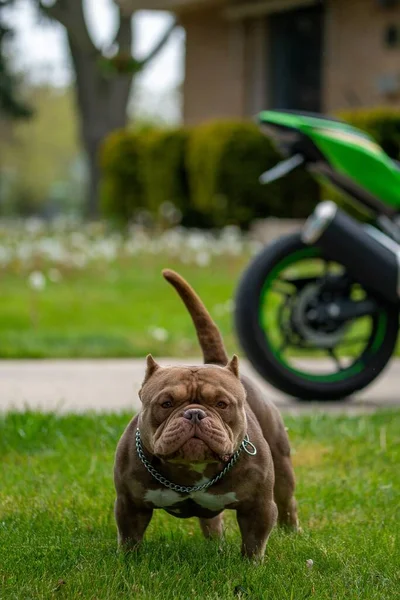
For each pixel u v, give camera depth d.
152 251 19.33
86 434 7.38
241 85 25.78
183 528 5.50
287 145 8.63
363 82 23.31
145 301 15.79
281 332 8.76
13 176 93.50
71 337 12.38
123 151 25.02
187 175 23.09
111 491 5.98
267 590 4.32
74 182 102.12
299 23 24.69
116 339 12.24
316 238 8.40
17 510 5.73
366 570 4.69
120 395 9.27
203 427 4.24
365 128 19.22
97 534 5.29
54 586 4.38
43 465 6.70
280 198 21.31
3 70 41.59
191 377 4.48
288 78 24.92
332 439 7.41
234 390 4.50
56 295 16.30
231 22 26.02
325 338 8.68
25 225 28.19
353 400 9.10
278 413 5.28
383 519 5.65
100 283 17.78
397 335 8.74
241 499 4.62
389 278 8.41
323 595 4.34
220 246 18.83
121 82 37.25
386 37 22.88
